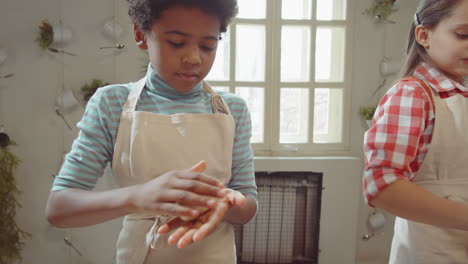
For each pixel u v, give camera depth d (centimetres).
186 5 63
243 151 86
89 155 73
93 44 202
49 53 200
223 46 216
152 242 71
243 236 213
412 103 75
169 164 75
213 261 77
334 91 227
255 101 223
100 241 215
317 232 213
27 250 210
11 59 198
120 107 78
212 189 56
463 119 75
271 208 212
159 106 79
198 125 77
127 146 75
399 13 213
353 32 212
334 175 211
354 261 217
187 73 68
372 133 77
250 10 213
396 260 87
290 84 214
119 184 78
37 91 202
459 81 85
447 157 76
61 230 211
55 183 72
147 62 206
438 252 78
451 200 74
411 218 70
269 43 211
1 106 200
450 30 72
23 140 204
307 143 220
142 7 67
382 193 71
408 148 72
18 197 207
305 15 220
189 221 57
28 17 197
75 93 204
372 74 217
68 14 199
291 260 216
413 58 86
